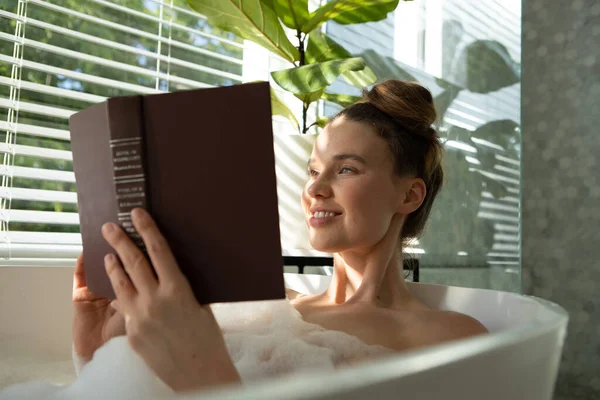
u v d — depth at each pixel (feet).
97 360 2.06
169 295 1.69
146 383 1.90
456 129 5.76
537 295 5.18
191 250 1.75
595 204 4.96
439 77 5.95
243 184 1.73
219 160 1.72
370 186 3.00
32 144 5.15
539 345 1.51
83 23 5.58
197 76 6.55
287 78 4.45
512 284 5.17
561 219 5.12
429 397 1.11
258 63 7.09
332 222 3.02
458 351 1.23
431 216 5.83
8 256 4.74
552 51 5.29
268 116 1.72
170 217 1.74
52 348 3.49
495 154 5.42
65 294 3.58
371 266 3.10
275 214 1.73
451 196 5.72
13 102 4.99
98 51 5.68
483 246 5.41
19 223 5.07
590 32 5.11
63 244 5.16
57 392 2.07
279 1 4.96
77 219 5.33
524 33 5.45
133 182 1.73
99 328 2.52
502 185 5.33
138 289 1.72
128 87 5.79
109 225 1.75
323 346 2.57
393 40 6.41
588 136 5.05
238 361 2.45
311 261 4.75
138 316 1.71
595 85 5.05
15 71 5.07
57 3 5.41
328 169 3.08
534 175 5.30
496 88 5.49
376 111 3.24
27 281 3.45
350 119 3.17
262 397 0.81
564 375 4.92
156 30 6.20
